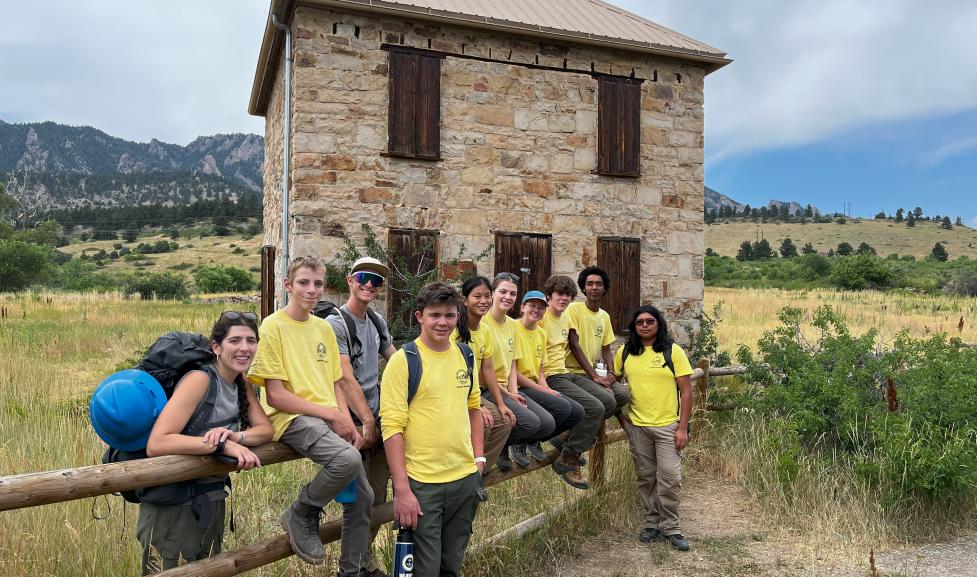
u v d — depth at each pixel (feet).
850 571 15.46
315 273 10.71
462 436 11.31
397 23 29.73
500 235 31.22
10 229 184.03
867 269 135.54
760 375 25.07
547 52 32.32
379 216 29.37
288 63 29.63
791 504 18.83
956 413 19.53
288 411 10.19
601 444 18.47
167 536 9.48
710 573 15.39
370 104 29.30
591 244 32.99
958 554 16.46
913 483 17.83
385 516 12.30
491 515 16.83
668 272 34.47
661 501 16.96
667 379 17.07
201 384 9.29
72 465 17.39
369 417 11.55
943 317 67.72
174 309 74.84
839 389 21.31
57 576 11.85
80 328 51.19
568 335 17.17
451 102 30.73
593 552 16.46
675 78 34.81
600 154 32.89
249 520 15.40
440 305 11.08
